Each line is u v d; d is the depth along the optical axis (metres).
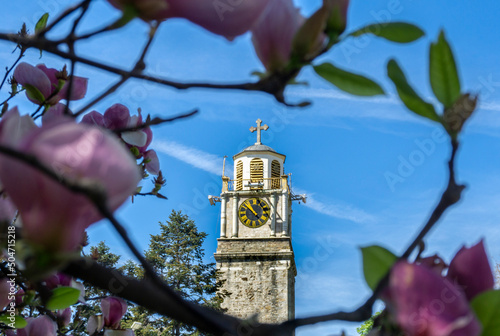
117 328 2.29
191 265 36.97
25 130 0.76
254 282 43.53
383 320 0.86
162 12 0.90
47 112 2.03
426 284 0.70
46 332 2.01
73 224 0.66
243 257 44.00
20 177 0.65
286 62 1.00
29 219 0.66
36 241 0.65
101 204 0.62
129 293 1.04
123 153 0.63
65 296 1.56
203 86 1.05
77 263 1.07
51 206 0.66
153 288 1.04
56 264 0.67
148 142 2.44
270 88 1.02
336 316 0.88
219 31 0.91
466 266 0.84
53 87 2.02
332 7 0.97
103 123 2.28
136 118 2.33
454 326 0.68
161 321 27.25
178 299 0.91
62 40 1.01
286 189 45.69
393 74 0.87
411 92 0.86
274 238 44.41
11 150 0.59
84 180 0.61
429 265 0.85
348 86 0.97
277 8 1.00
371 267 0.83
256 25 1.01
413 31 0.96
